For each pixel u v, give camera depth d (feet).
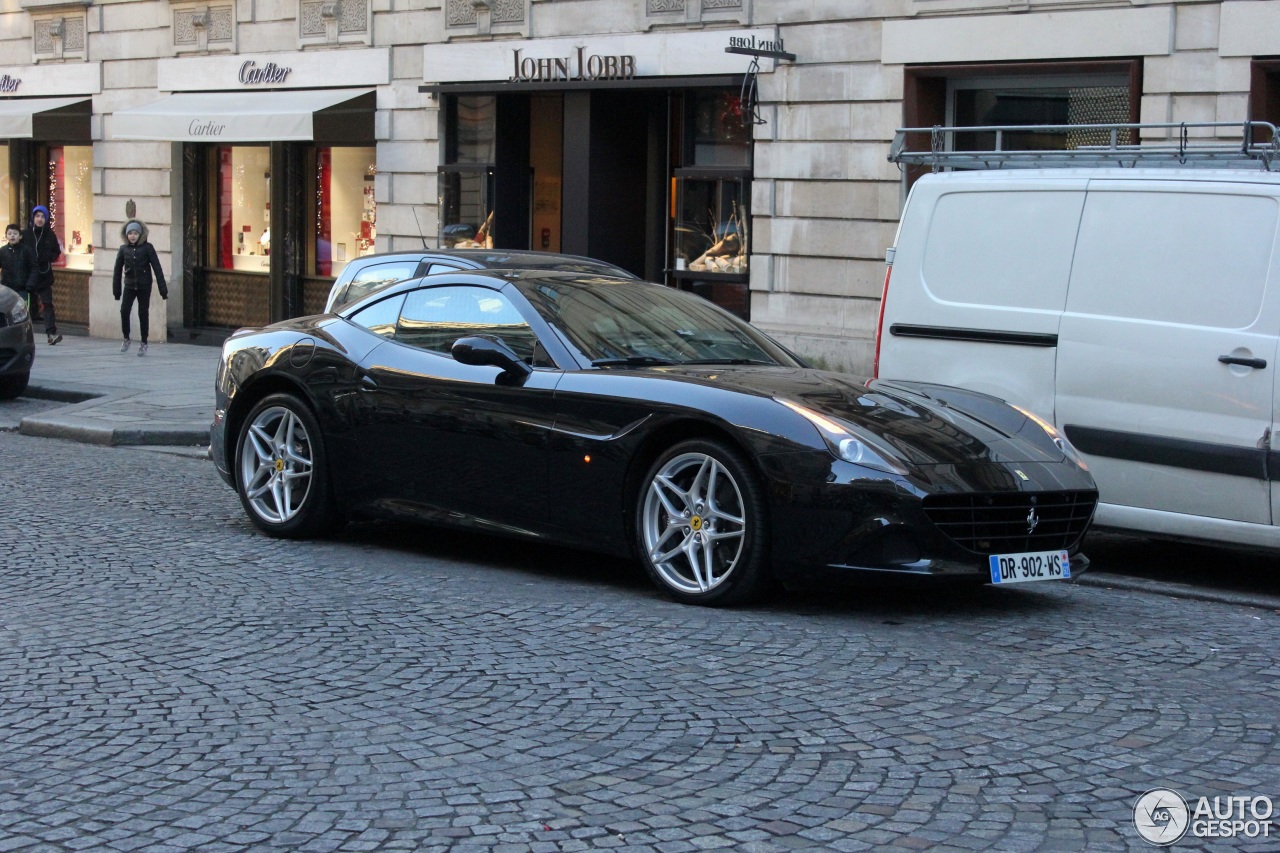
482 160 62.85
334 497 25.64
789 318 53.21
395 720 15.80
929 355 26.17
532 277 24.59
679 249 56.49
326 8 66.80
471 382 23.35
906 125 49.67
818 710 16.19
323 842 12.42
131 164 76.13
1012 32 46.83
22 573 23.18
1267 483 22.67
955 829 12.73
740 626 20.02
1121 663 18.56
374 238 67.62
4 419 45.57
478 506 23.36
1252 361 22.68
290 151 70.33
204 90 72.49
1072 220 24.82
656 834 12.58
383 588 22.44
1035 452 21.50
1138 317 23.93
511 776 14.05
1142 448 23.80
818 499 19.76
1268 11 41.96
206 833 12.64
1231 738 15.37
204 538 26.48
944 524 19.72
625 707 16.26
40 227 69.92
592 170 58.59
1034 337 24.90
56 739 15.19
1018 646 19.34
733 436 20.47
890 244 50.52
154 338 75.00
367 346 25.26
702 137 56.24
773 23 52.60
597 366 22.58
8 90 82.28
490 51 60.90
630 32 56.54
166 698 16.62
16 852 12.24
